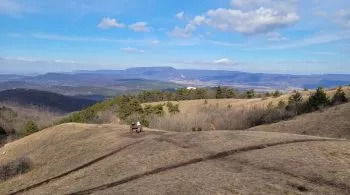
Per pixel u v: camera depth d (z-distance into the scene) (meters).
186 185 13.34
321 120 44.78
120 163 18.94
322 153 16.42
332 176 13.41
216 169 15.38
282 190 12.38
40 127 89.75
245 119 68.25
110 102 99.44
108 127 35.69
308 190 12.32
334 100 62.44
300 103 67.31
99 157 22.70
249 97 143.62
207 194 12.31
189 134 23.81
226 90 152.62
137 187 14.05
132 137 26.91
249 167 15.34
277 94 118.50
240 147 18.66
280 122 50.94
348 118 42.72
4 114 122.06
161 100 146.38
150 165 17.50
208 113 83.81
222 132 23.48
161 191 13.02
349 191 12.05
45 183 21.11
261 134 22.00
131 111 84.19
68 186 17.48
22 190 20.89
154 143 22.38
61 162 25.62
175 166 16.77
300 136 21.08
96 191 15.20
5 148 42.72
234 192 12.38
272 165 15.19
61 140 34.53
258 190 12.47
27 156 31.67
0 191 22.31
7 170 28.38
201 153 18.33
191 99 148.00
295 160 15.55
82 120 88.81
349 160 15.23
